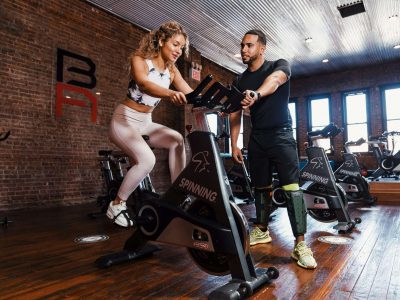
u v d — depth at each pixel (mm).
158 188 7172
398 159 7020
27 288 1611
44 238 2840
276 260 2041
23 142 4914
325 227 3084
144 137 2076
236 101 1521
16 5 4918
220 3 6188
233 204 1536
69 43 5637
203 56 9055
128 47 6781
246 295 1396
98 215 4148
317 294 1479
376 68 10156
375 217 3643
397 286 1567
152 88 1611
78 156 5664
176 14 6594
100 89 6121
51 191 5230
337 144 10539
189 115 8195
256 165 2270
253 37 2104
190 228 1585
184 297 1482
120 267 1948
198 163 1585
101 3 6078
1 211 4582
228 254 1470
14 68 4855
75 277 1775
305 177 3098
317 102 11125
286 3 6262
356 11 6652
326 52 8977
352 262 1967
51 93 5328
